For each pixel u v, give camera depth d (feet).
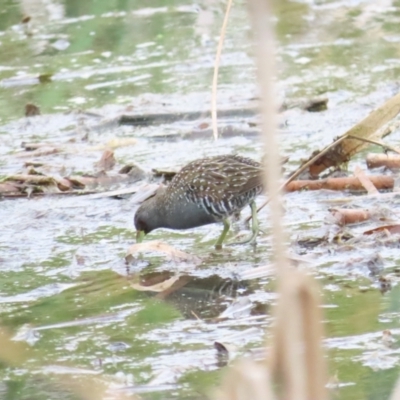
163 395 24.90
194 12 69.62
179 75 57.93
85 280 33.24
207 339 28.09
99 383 25.80
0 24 68.39
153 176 43.68
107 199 41.39
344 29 64.75
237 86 55.21
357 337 27.43
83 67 60.39
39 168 45.24
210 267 33.71
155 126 51.11
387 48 60.49
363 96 52.75
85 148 47.88
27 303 31.48
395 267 32.37
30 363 27.27
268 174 14.17
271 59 13.53
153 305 30.73
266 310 29.81
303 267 32.71
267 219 38.91
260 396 15.12
